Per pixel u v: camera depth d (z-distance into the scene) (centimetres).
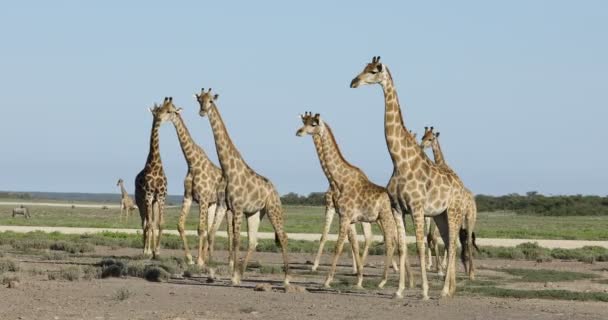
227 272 6094
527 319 4084
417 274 6319
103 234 11112
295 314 4134
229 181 5241
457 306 4481
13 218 18850
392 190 4716
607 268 7388
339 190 5166
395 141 4641
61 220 17812
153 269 5653
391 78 4681
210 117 5219
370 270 6806
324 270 6662
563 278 6341
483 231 14900
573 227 18188
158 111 6250
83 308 4216
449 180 4712
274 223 5316
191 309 4256
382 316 4112
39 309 4150
